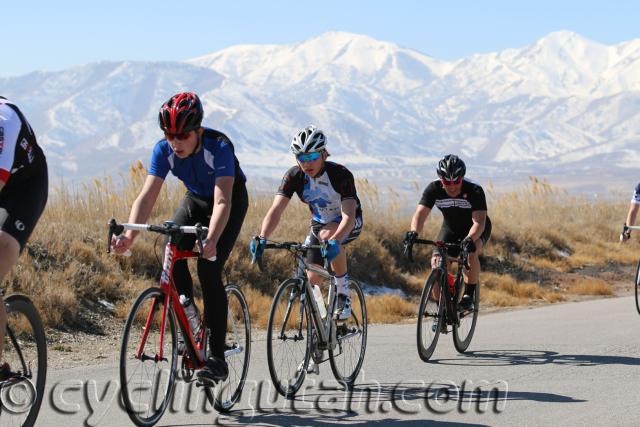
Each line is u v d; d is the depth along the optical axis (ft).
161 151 24.14
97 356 35.45
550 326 45.16
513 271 74.69
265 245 26.63
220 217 22.80
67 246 48.19
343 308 29.07
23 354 21.48
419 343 33.91
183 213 25.05
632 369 32.22
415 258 69.62
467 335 37.70
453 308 35.91
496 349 37.70
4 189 19.72
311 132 28.50
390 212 76.18
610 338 40.09
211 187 24.49
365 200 78.89
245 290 51.96
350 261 62.28
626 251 90.74
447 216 37.81
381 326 47.73
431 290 35.53
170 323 22.79
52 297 40.70
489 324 47.03
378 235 68.85
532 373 31.55
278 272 56.59
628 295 68.28
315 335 28.30
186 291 23.93
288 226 63.52
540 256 81.66
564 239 88.84
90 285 44.93
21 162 19.40
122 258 49.73
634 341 39.11
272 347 26.23
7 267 18.79
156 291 21.95
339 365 29.68
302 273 27.63
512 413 25.00
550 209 102.06
